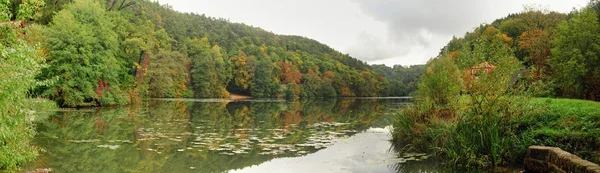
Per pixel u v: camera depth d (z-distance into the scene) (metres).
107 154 9.62
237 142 12.01
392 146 11.55
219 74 66.00
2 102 5.41
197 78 61.69
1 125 5.46
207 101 45.12
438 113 11.70
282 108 34.12
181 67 57.91
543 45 24.06
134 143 11.31
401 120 12.04
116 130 14.21
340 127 17.34
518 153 8.53
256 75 73.75
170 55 55.62
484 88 8.91
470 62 11.34
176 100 44.09
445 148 9.51
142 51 44.50
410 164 8.88
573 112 9.60
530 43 28.83
